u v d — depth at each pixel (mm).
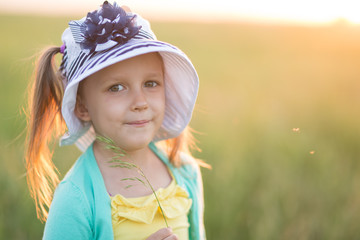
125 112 1520
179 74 1760
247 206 3152
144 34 1617
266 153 3979
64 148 3406
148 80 1580
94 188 1552
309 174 3611
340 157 3982
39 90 1668
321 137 4547
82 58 1532
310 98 6887
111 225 1510
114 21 1482
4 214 2943
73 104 1560
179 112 1856
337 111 5691
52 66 1680
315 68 12055
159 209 1623
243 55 16000
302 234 2820
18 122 4266
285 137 4301
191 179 1907
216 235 2902
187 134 2047
